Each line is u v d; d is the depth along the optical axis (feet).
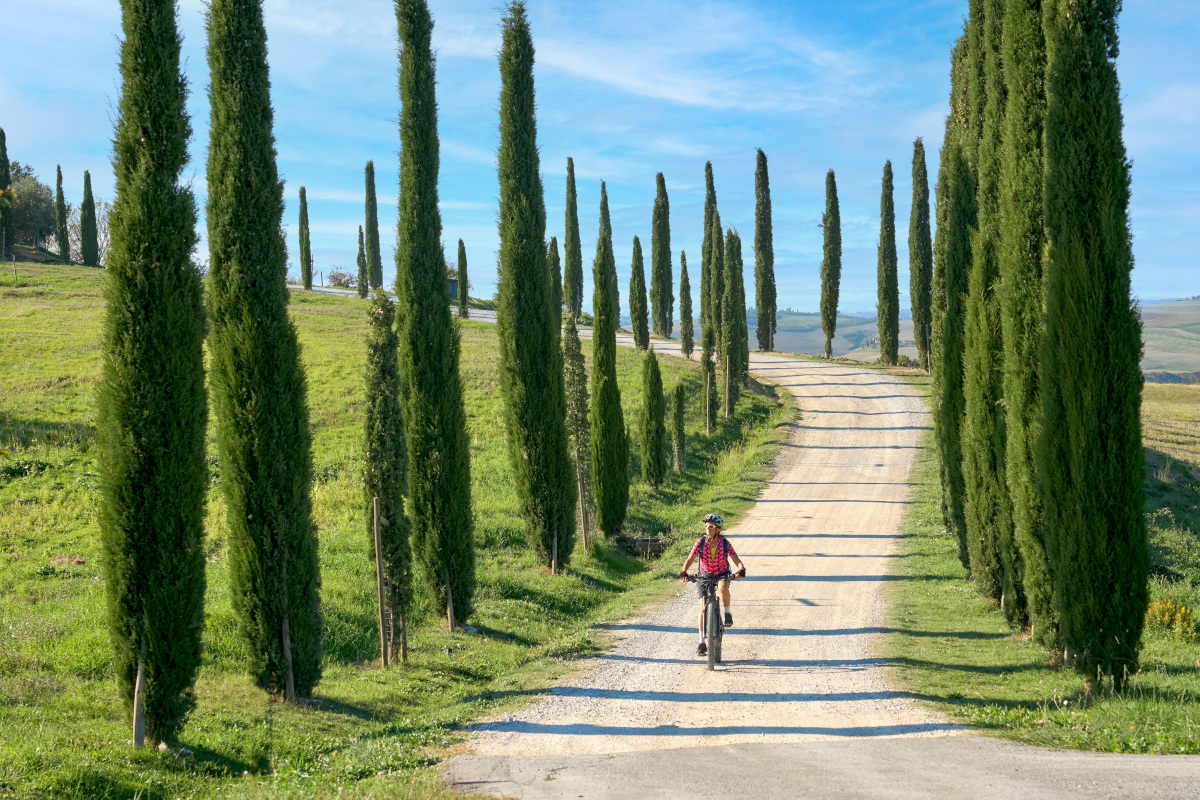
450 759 25.55
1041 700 30.17
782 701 31.60
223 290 35.40
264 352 35.70
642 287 205.05
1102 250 29.81
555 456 66.74
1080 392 30.01
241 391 35.29
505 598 57.98
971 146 54.80
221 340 35.37
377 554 42.19
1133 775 17.65
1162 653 38.96
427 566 50.88
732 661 39.34
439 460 50.85
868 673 35.81
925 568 64.64
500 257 66.59
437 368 51.57
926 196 200.85
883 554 72.13
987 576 48.65
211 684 36.99
